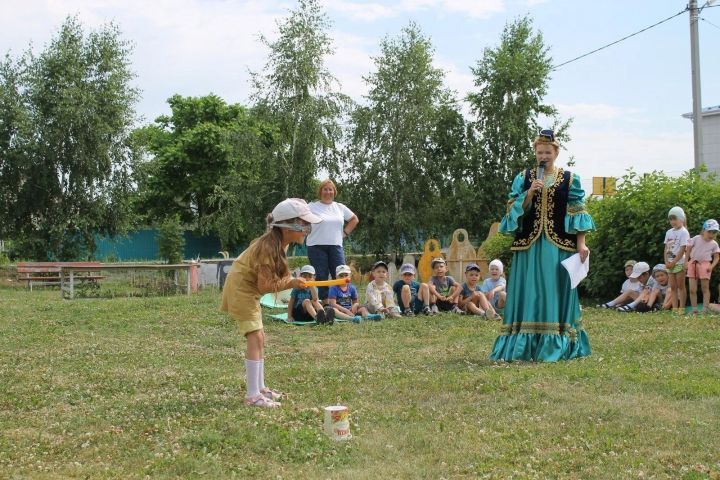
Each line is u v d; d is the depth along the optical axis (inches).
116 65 1305.4
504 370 279.1
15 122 1242.0
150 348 367.9
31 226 1314.0
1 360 331.6
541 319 311.0
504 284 508.4
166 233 1189.7
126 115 1325.0
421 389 246.8
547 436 190.4
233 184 1280.8
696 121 831.7
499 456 174.2
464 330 409.4
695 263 486.0
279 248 237.5
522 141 1359.5
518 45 1403.8
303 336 410.6
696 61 829.2
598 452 175.9
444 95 1392.7
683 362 290.5
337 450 181.0
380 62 1370.6
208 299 621.3
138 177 1341.0
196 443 187.0
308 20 1286.9
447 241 1417.3
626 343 341.1
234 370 300.4
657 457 172.1
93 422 214.8
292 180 1273.4
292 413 214.8
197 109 2052.2
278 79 1272.1
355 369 290.7
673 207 548.7
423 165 1362.0
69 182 1294.3
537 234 314.8
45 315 519.2
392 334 407.8
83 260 1349.7
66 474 167.2
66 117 1256.2
